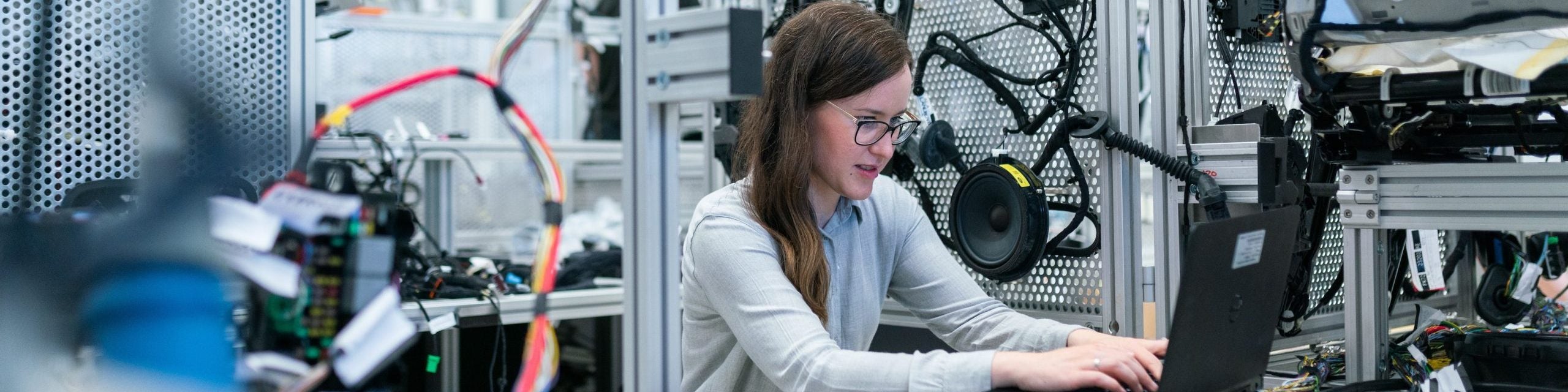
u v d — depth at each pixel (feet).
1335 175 4.84
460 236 10.38
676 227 2.95
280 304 3.50
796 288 4.06
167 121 3.49
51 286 2.85
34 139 4.64
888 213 4.75
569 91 10.48
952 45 5.66
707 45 2.67
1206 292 2.98
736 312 3.89
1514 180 3.85
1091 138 5.08
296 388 3.34
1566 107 4.22
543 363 3.35
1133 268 5.03
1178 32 4.88
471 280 6.20
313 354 3.54
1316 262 5.67
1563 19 3.53
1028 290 5.50
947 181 5.67
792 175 4.08
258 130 5.28
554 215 2.97
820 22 4.08
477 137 10.08
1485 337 4.36
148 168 3.32
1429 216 4.10
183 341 2.97
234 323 3.27
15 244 2.86
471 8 11.10
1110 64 4.99
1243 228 3.08
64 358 2.83
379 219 4.22
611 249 8.59
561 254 8.41
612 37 10.61
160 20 3.67
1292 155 4.78
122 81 4.90
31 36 4.68
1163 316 4.98
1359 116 4.38
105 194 4.58
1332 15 4.07
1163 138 4.95
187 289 3.03
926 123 5.53
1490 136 4.32
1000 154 5.22
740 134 4.49
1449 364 4.35
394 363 3.77
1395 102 4.12
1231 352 3.32
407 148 7.41
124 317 2.90
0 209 4.62
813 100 4.07
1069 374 3.30
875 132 4.06
